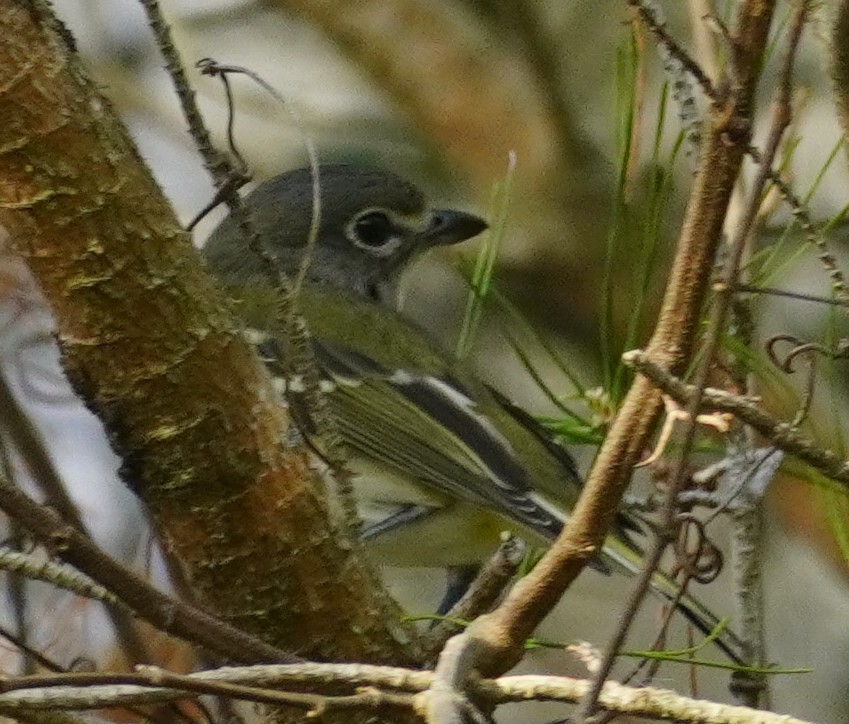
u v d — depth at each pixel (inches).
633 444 183.0
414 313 495.8
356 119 514.9
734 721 185.8
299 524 219.9
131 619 285.6
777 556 449.4
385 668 188.2
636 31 269.4
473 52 493.0
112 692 181.6
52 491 292.8
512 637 192.2
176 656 294.0
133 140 210.4
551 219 476.7
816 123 423.8
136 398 214.2
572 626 439.8
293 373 224.5
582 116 486.3
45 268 208.8
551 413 463.2
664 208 284.7
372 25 496.4
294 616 223.5
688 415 177.5
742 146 174.6
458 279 493.7
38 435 297.3
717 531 391.9
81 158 203.3
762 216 268.7
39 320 338.6
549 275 474.9
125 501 370.6
